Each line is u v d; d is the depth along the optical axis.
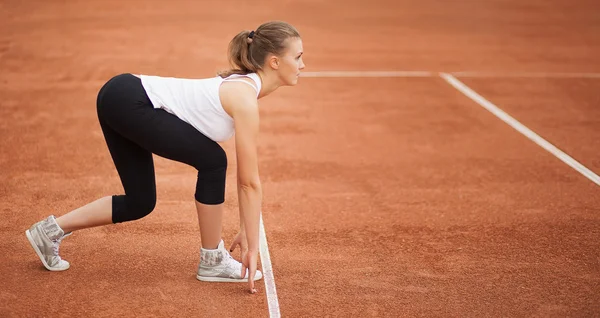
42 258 4.31
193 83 4.04
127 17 14.84
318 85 9.93
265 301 4.13
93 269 4.43
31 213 5.30
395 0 18.59
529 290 4.36
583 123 8.34
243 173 3.94
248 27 14.28
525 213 5.62
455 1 18.61
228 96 3.91
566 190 6.17
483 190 6.14
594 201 5.92
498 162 6.91
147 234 4.97
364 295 4.25
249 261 4.08
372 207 5.68
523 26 15.39
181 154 4.01
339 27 14.75
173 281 4.32
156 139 3.95
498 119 8.46
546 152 7.25
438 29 14.81
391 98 9.34
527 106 9.08
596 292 4.36
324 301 4.16
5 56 11.06
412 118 8.43
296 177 6.36
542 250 4.95
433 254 4.84
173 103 3.98
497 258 4.80
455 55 12.26
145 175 4.19
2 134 7.31
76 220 4.27
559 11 17.36
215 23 14.58
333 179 6.34
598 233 5.25
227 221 5.28
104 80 9.84
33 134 7.36
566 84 10.29
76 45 12.04
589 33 14.75
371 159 6.93
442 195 6.00
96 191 5.84
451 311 4.09
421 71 11.00
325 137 7.60
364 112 8.64
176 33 13.40
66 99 8.79
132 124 3.92
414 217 5.50
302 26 14.72
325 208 5.63
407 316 4.03
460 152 7.20
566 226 5.38
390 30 14.55
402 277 4.49
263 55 3.99
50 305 3.99
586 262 4.77
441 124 8.21
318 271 4.54
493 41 13.65
